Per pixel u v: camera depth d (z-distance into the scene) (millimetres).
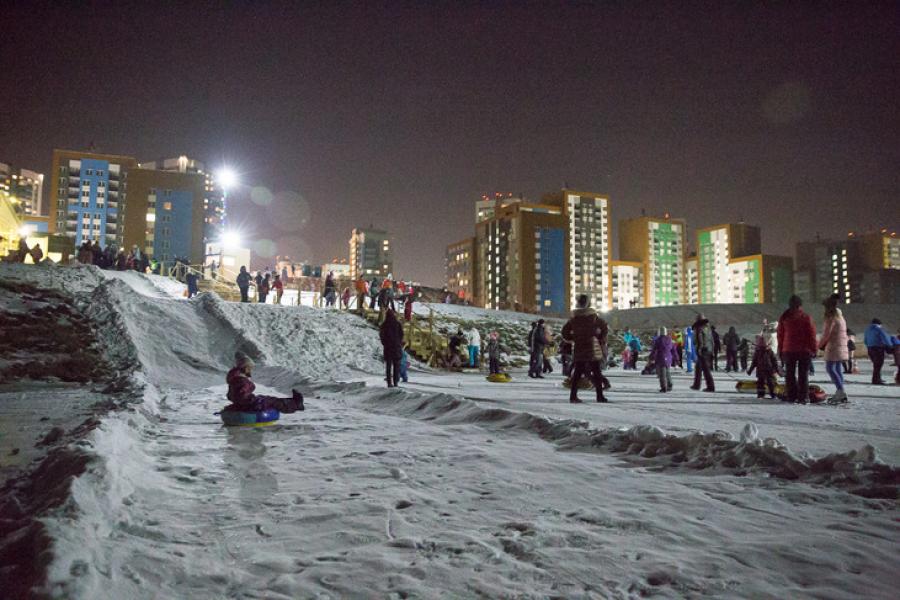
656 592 2721
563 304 130000
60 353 15938
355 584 2852
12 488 4578
